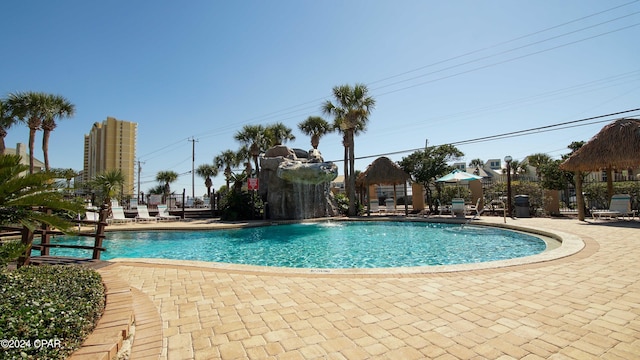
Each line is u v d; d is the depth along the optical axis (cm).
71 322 271
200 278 604
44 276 400
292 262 967
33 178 421
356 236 1441
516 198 1780
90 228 1723
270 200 2055
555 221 1488
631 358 290
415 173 2477
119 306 366
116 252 1205
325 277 591
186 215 2400
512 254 985
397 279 565
